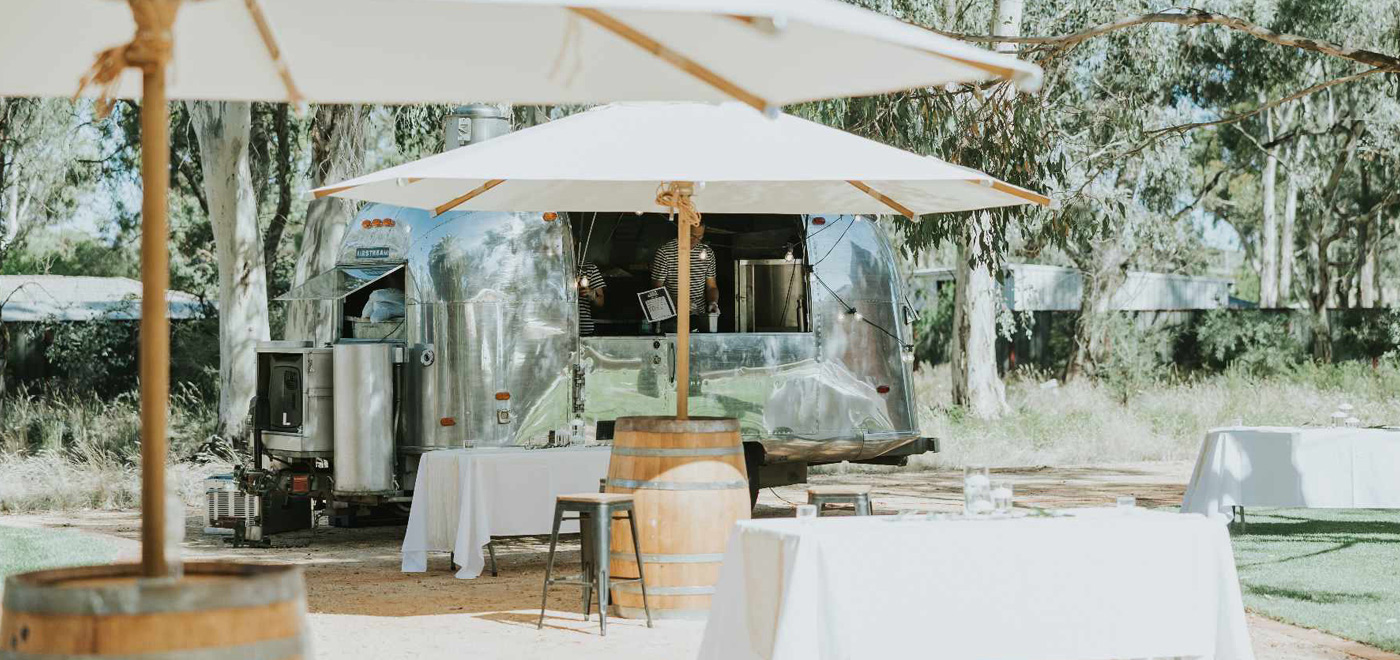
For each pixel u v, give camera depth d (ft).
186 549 35.50
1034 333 112.06
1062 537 18.24
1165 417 72.18
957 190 25.05
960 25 69.67
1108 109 71.05
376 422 34.17
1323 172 117.29
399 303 36.76
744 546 18.67
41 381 82.12
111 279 101.45
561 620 24.71
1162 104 87.10
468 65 13.37
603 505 23.54
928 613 17.65
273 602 10.39
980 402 75.92
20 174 80.69
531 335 35.55
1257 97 102.73
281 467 37.83
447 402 34.96
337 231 53.72
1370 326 108.88
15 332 82.17
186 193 93.97
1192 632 18.74
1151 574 18.57
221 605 10.08
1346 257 137.28
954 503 43.34
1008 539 18.06
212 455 55.11
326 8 12.28
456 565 31.60
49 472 49.24
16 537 34.71
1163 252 113.70
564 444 35.50
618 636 23.13
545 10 12.04
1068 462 60.49
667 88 13.67
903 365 38.75
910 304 39.50
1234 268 213.87
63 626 9.86
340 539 38.06
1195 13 38.99
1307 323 108.27
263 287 59.62
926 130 40.81
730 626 18.88
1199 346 109.29
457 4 12.00
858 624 17.37
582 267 37.83
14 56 13.26
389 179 22.18
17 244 97.40
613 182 26.37
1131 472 55.01
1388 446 34.50
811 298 37.73
